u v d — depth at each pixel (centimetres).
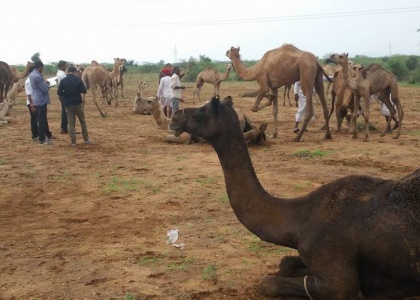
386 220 373
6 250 557
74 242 580
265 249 550
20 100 2666
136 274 489
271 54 1254
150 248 559
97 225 641
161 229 620
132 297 433
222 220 649
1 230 625
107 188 812
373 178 405
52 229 627
